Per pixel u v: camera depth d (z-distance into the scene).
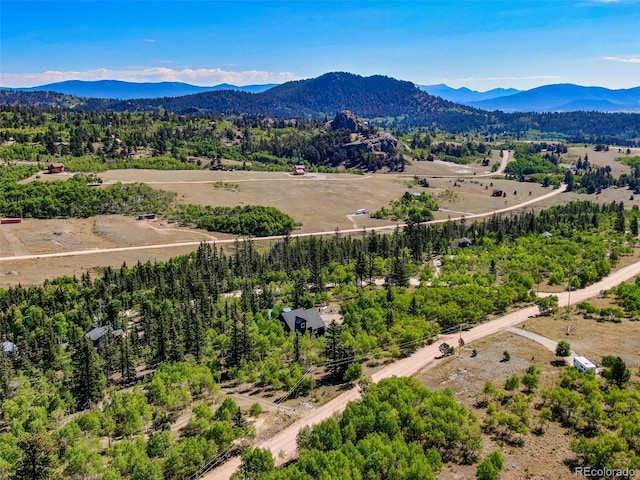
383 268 176.00
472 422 80.38
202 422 84.38
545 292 155.12
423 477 65.25
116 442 82.81
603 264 167.62
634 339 117.69
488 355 111.19
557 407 87.56
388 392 84.25
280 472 65.50
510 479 70.56
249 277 174.25
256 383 105.94
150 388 98.12
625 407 83.38
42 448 71.06
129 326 144.12
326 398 97.50
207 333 123.75
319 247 198.25
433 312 126.56
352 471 65.19
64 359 118.62
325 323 132.25
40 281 177.25
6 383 102.50
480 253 189.00
